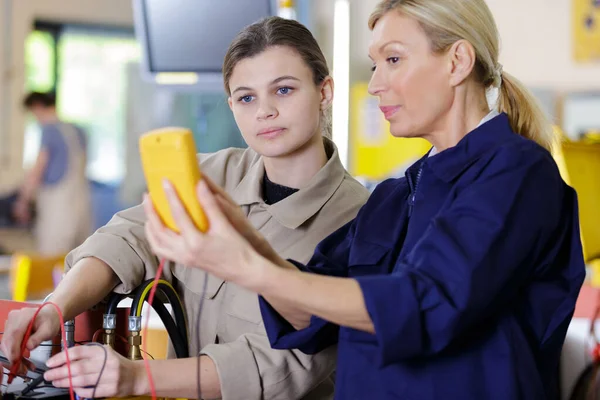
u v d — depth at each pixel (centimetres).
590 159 306
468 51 133
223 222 110
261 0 263
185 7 272
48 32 812
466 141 133
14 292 359
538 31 795
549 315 132
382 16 138
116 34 836
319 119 168
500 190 121
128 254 168
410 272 117
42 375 146
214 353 150
